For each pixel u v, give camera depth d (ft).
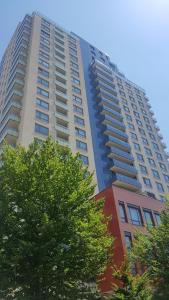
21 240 44.98
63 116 154.40
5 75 189.98
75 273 49.14
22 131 128.77
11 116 136.77
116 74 240.94
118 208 86.28
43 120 142.00
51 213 50.47
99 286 71.92
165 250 61.05
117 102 212.23
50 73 173.78
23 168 53.16
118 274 57.41
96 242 51.37
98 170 156.04
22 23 210.59
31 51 175.73
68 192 52.95
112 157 170.30
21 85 156.35
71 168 56.85
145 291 55.36
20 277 46.26
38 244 46.73
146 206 94.68
